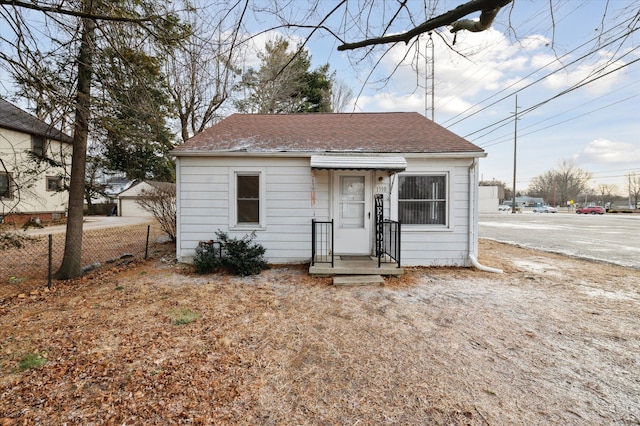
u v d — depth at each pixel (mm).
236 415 2182
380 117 9570
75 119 4906
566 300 4812
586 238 13016
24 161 6285
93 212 28547
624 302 4715
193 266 7062
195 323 3820
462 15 2305
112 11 4020
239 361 2924
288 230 7223
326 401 2352
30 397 2355
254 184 7277
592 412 2250
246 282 5805
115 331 3564
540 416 2207
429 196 7184
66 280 5945
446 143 7293
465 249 7105
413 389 2514
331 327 3766
